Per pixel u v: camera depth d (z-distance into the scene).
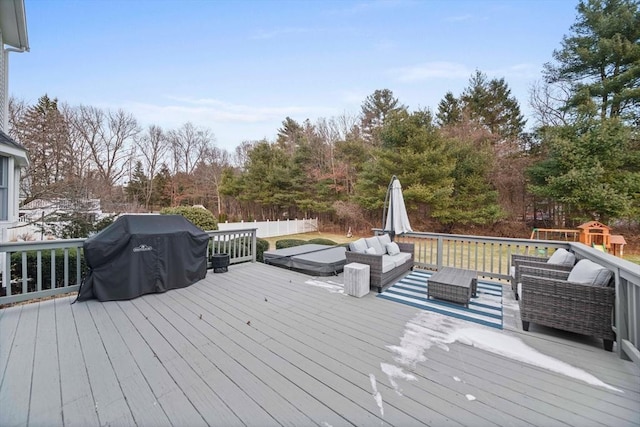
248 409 1.81
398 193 6.08
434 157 13.38
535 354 2.55
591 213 11.32
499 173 14.55
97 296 3.69
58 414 1.75
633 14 10.48
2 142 4.86
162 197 23.83
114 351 2.49
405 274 5.55
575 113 11.70
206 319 3.23
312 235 17.36
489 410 1.82
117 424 1.68
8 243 3.35
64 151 13.10
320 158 18.91
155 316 3.29
